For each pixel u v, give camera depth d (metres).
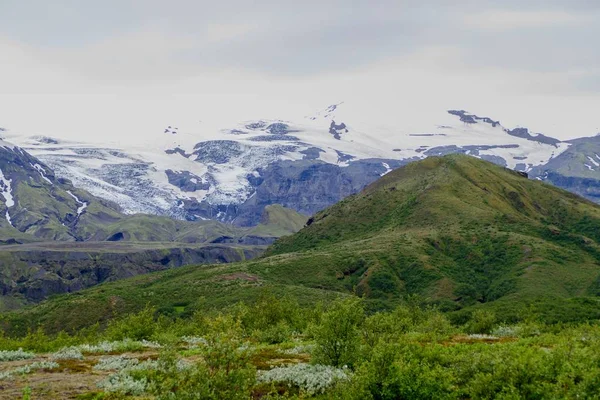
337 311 40.62
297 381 35.69
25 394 28.50
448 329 70.81
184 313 162.75
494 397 30.20
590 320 101.19
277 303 84.06
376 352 32.78
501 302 147.38
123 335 70.88
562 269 187.25
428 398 30.75
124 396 30.31
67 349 50.97
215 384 25.31
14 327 175.12
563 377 29.30
